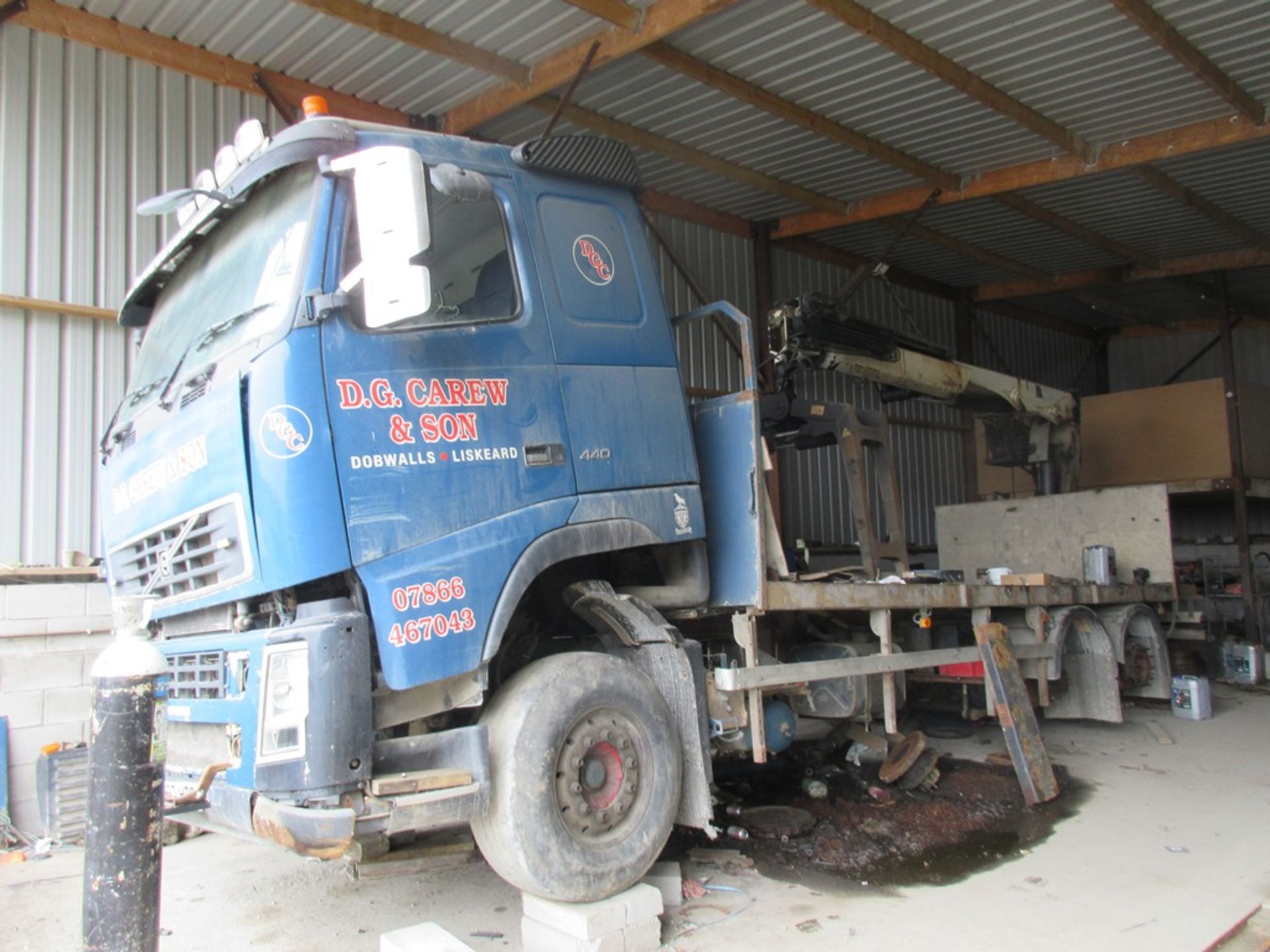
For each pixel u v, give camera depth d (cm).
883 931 389
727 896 430
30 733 593
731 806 550
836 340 767
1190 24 742
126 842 278
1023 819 554
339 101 802
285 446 324
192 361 386
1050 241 1258
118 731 281
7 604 593
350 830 307
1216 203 1145
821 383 1258
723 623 530
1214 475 1277
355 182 336
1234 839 510
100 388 688
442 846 454
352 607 332
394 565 338
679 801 400
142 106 711
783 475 1156
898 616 636
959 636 687
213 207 402
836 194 1069
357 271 331
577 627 454
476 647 352
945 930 390
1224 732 803
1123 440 1361
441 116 849
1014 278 1450
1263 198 1130
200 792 323
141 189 707
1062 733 809
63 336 675
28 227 659
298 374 329
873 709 585
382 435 343
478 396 372
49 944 402
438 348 364
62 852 545
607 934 354
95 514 679
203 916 419
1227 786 621
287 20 694
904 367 829
